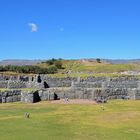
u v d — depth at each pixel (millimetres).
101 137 26906
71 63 128750
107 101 51812
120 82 63562
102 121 33000
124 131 29000
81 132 28516
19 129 29594
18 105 48750
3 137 26672
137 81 63625
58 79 65938
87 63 124875
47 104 49469
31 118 35219
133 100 52906
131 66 107938
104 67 107812
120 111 39094
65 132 28484
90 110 41000
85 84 62656
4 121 33562
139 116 35375
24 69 96875
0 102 52031
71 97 56031
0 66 98000
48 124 31812
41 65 124500
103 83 62906
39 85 62188
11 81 62344
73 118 34875
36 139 26094
